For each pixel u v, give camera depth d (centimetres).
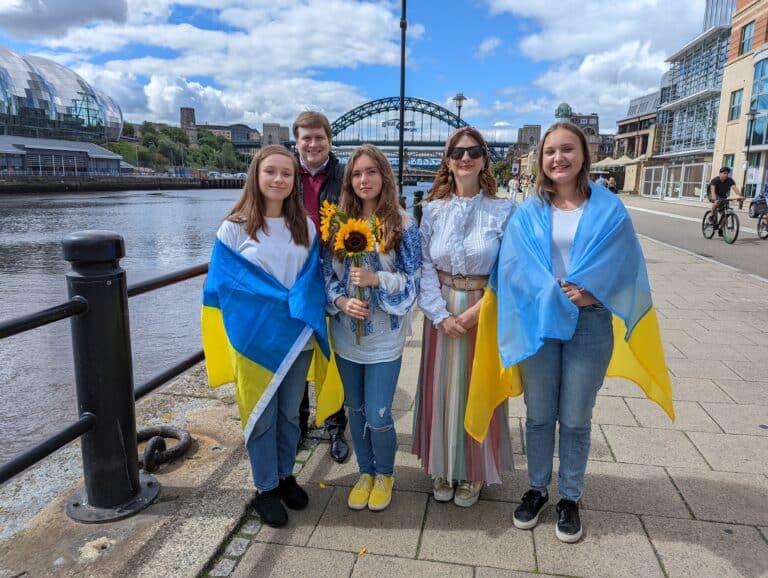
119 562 223
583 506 265
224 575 220
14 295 1333
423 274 264
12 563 223
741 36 3059
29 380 705
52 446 224
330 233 254
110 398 247
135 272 1641
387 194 255
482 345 249
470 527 251
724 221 1343
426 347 271
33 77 9781
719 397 393
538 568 224
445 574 221
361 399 269
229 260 248
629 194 5019
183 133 15738
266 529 249
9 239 2494
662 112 4675
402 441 335
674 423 351
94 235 236
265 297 246
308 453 319
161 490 275
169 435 332
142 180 9338
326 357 256
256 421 246
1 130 9200
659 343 245
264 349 246
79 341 241
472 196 262
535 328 227
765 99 2773
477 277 257
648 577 219
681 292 744
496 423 266
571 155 228
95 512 252
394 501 272
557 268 231
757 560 227
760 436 335
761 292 746
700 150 3541
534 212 237
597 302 229
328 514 261
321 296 256
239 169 16338
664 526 249
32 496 281
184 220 3575
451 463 260
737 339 530
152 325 959
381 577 219
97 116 11175
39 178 7381
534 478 256
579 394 237
